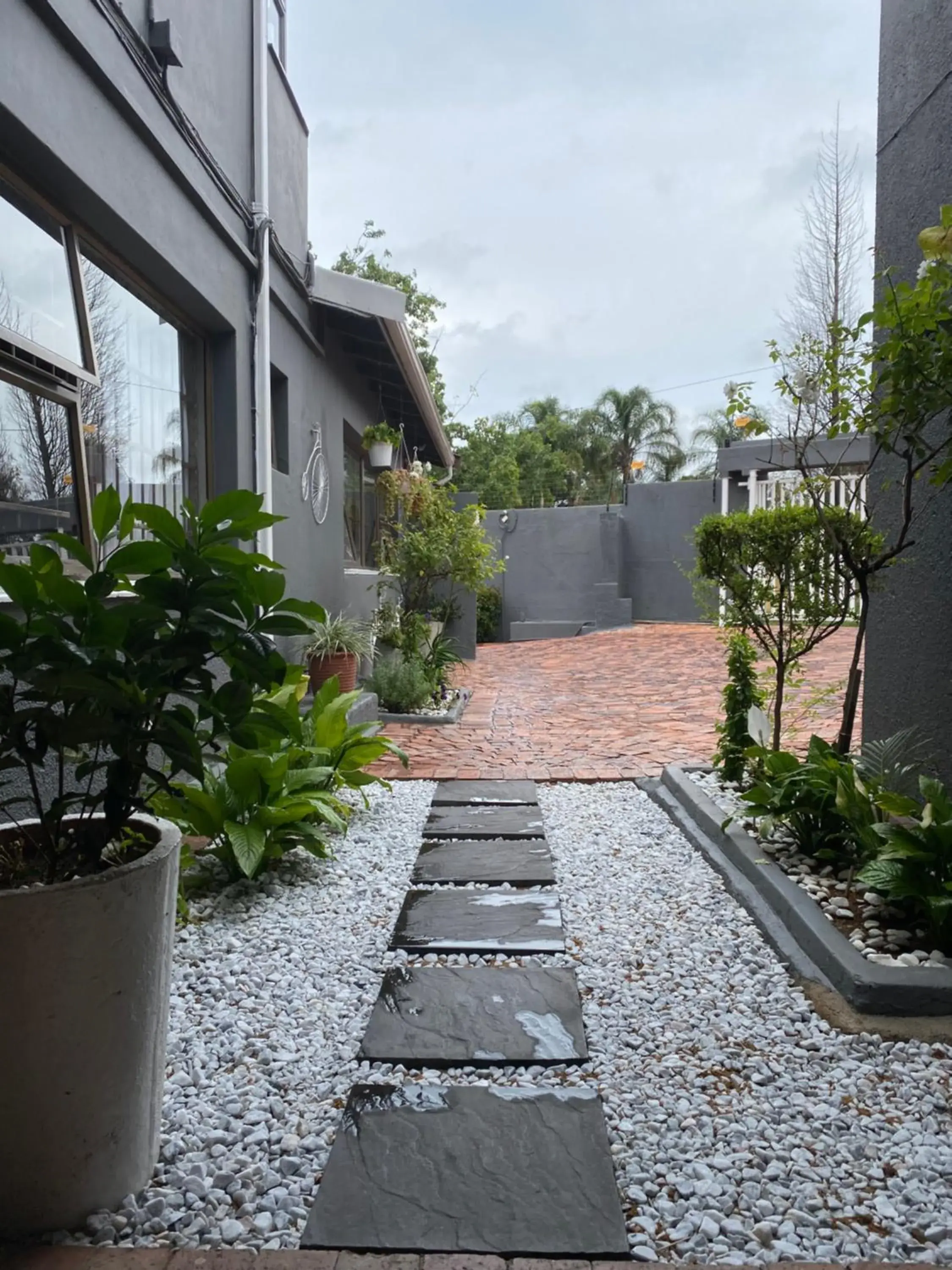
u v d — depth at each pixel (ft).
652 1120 6.42
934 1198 5.61
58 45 10.37
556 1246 5.14
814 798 11.13
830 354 12.39
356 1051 7.34
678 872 11.78
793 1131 6.33
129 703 5.34
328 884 11.38
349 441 30.42
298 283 21.16
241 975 8.79
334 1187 5.61
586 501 83.05
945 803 9.28
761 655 19.58
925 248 9.98
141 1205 5.57
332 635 21.74
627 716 25.04
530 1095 6.69
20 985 4.99
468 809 15.07
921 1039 7.50
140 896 5.45
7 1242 5.24
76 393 11.68
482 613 59.67
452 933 9.76
